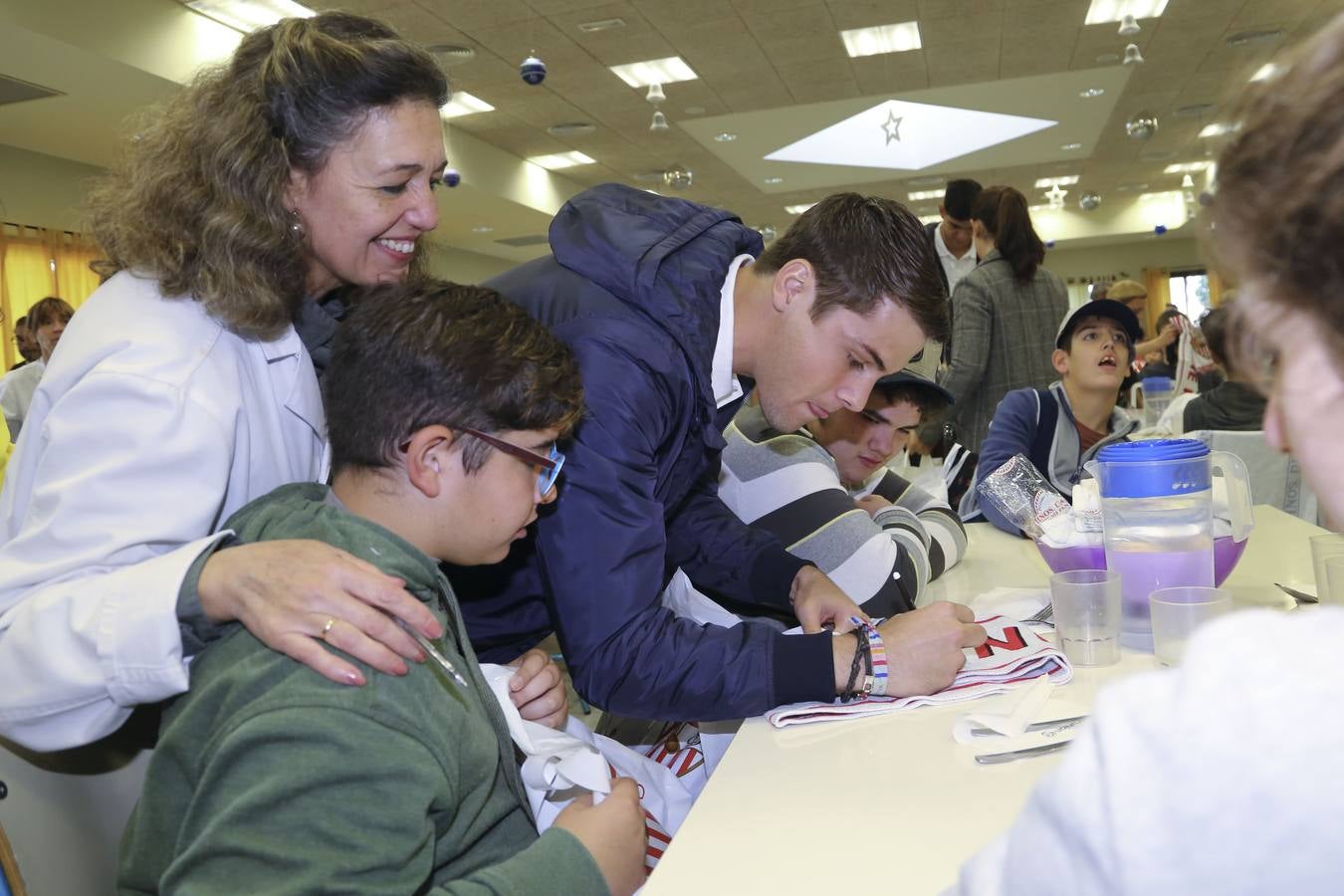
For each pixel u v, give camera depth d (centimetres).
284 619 81
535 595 132
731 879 73
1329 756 35
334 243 113
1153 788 37
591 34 658
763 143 975
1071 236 1552
